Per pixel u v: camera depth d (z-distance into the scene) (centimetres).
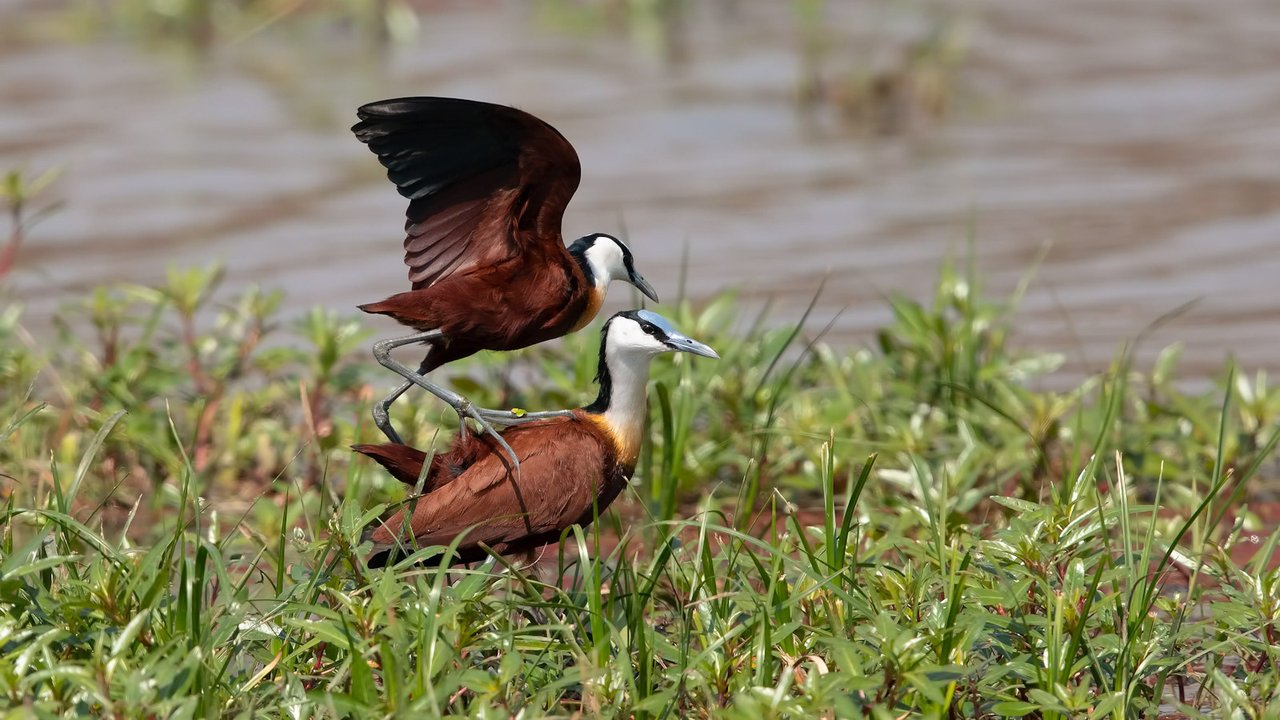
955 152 2539
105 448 1285
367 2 3422
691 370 1313
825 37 3319
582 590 930
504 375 1383
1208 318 1762
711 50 3228
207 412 1332
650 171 2417
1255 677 792
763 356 1346
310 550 870
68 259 1989
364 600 786
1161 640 810
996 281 1912
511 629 809
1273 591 827
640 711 739
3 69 3070
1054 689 743
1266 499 1285
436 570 820
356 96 2834
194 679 716
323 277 1911
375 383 1498
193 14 3506
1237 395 1335
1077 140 2603
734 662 773
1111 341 1691
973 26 3441
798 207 2230
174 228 2120
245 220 2158
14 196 1410
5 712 695
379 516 967
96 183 2311
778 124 2706
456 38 3356
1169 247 2034
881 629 731
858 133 2664
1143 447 1299
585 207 2230
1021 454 1244
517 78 2980
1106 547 849
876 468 1266
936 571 870
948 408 1349
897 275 1925
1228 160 2450
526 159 953
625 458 986
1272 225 2116
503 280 973
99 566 791
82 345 1425
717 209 2217
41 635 737
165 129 2614
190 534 1100
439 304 958
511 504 941
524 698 752
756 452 1279
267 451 1299
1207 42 3306
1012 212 2203
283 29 3469
